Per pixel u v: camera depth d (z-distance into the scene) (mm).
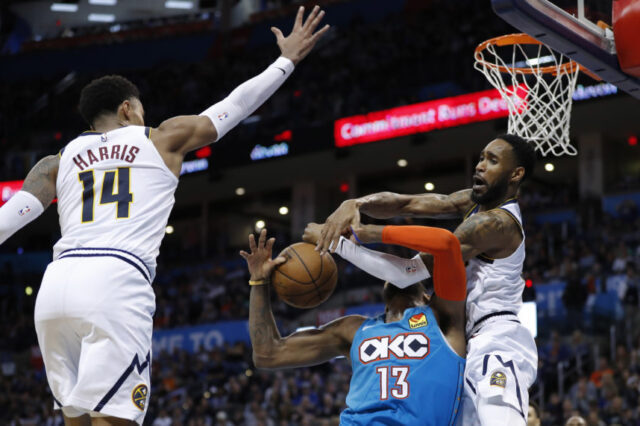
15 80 24594
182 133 2854
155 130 2861
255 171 20469
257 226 22516
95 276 2590
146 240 2713
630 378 11289
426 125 16750
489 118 16109
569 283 13500
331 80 19906
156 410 14875
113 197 2730
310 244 3480
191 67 23141
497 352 3250
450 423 3180
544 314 13500
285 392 13656
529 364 3332
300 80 20734
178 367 16281
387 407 3156
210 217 22859
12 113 23016
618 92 15062
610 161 18156
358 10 22375
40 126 22562
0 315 20266
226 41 23953
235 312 17625
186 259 21422
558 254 16016
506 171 3447
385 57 19906
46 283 2654
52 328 2631
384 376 3205
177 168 2852
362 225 3250
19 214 2789
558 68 4445
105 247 2645
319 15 3195
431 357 3203
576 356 12609
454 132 17703
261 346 3502
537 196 18641
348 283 16625
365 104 18781
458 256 3117
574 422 5164
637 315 12781
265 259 3492
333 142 17812
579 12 3709
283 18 23469
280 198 22422
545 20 3506
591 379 11984
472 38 18703
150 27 25828
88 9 27109
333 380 14133
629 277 13250
